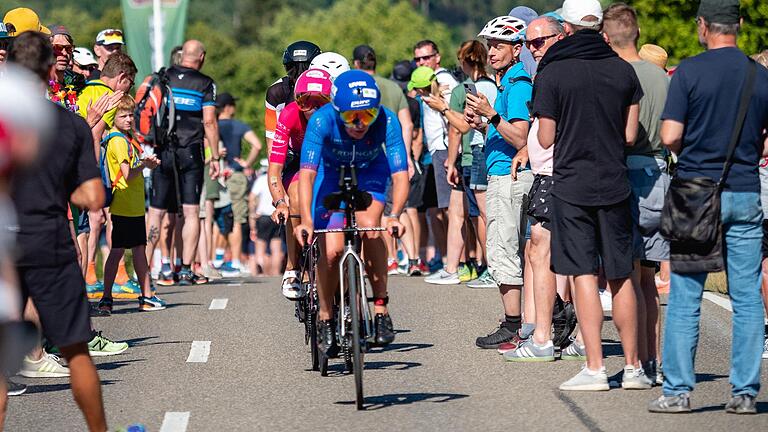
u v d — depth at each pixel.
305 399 21.47
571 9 21.58
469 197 37.00
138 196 32.88
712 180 19.39
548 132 21.28
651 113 21.56
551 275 24.55
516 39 26.08
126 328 30.39
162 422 19.91
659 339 22.30
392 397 21.53
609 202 21.02
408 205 41.72
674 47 50.78
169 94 39.09
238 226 57.06
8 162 14.23
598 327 21.55
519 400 21.02
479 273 37.69
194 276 41.25
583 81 21.06
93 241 35.00
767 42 47.06
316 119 21.36
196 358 25.86
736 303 19.64
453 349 26.42
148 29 70.88
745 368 19.55
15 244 16.64
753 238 19.59
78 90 30.22
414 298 34.94
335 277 22.08
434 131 39.22
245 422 19.78
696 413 19.64
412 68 43.31
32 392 22.48
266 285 40.31
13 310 15.16
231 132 56.12
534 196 24.38
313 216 21.95
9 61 17.16
